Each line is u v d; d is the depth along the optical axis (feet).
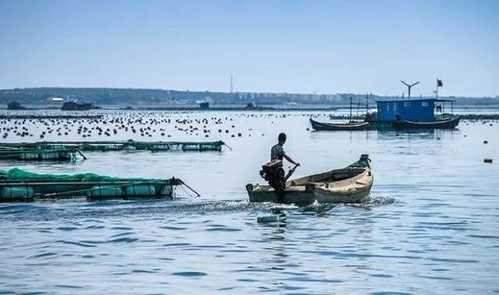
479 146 316.81
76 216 110.83
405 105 465.47
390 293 66.90
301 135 430.20
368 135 421.18
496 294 66.54
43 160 239.30
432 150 289.12
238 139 404.16
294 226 102.37
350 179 132.05
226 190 149.48
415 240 92.02
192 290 67.82
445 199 133.18
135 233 96.73
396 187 154.92
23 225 102.89
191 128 558.56
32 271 75.10
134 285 69.46
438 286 69.36
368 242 90.84
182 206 120.57
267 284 69.97
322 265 78.02
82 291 67.36
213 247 87.66
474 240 92.27
